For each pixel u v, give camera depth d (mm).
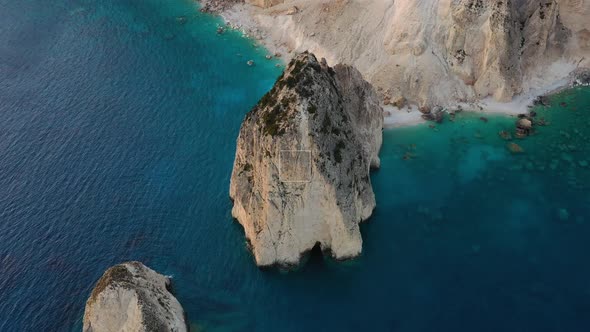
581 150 64000
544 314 47000
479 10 70062
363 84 62156
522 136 66312
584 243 53156
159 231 57094
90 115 74625
